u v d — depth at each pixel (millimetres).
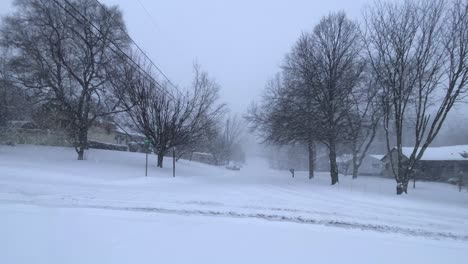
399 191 23281
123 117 33781
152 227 8547
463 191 33219
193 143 34312
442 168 53375
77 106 31500
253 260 6684
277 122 28828
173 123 31578
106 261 6191
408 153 54969
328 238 8570
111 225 8484
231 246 7418
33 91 32469
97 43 31109
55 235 7422
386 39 23594
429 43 22547
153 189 16609
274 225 9703
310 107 28078
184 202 12680
